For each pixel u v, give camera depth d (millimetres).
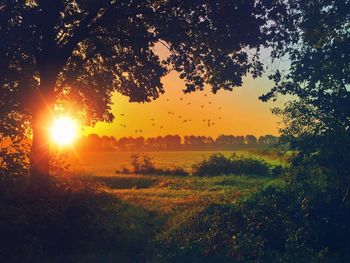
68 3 17625
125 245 12312
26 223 11672
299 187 12062
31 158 17031
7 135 15352
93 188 20438
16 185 13945
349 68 12078
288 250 10297
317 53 12414
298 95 12344
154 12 17297
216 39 17141
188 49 17875
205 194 24141
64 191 16312
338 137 11250
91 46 21031
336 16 13047
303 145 11766
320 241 10656
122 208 17938
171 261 10758
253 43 16156
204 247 11375
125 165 65812
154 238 13102
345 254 10062
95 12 17188
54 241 11867
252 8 15852
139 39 17344
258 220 11992
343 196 11477
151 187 31922
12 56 15703
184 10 16781
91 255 11203
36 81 19922
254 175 36531
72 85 23750
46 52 17281
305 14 15422
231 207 13359
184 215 15305
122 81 22094
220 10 16250
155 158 86750
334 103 11570
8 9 14703
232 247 11047
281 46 16266
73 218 13492
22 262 10172
